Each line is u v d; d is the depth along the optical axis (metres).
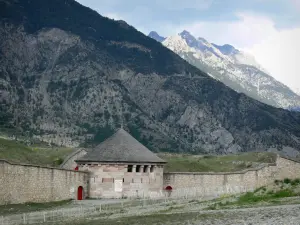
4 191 58.78
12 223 47.50
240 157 168.12
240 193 74.50
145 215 52.12
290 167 82.12
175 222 45.19
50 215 54.34
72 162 103.38
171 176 86.56
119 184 80.31
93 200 76.06
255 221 42.38
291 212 46.34
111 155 81.19
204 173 86.38
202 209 55.47
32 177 63.84
